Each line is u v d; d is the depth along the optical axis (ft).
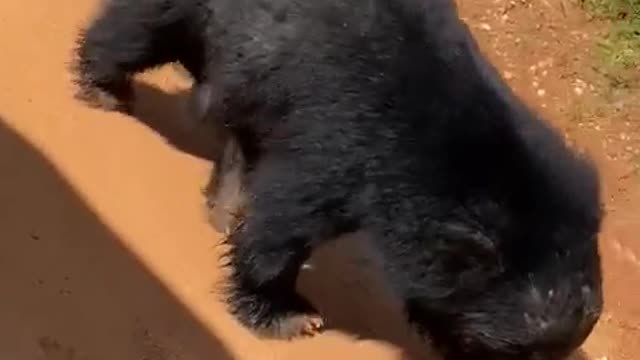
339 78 12.73
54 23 15.72
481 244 12.26
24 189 14.06
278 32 13.02
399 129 12.53
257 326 13.80
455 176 12.35
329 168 12.82
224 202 14.38
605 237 15.42
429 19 12.69
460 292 12.50
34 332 12.96
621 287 15.06
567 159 12.60
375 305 14.23
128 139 14.88
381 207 12.71
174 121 15.20
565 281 12.26
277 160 13.17
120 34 14.60
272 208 13.19
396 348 13.93
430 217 12.46
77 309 13.28
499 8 17.26
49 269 13.50
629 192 15.96
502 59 16.92
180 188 14.61
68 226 13.91
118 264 13.78
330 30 12.81
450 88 12.49
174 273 13.89
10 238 13.60
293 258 13.47
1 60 15.24
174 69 15.67
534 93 16.72
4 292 13.16
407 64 12.57
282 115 13.10
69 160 14.49
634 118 16.65
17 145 14.43
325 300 14.19
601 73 16.98
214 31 13.64
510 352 12.46
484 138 12.35
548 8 17.38
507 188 12.29
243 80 13.30
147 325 13.42
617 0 17.47
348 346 13.89
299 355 13.76
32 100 14.92
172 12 14.17
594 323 12.77
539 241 12.26
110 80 14.94
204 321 13.66
